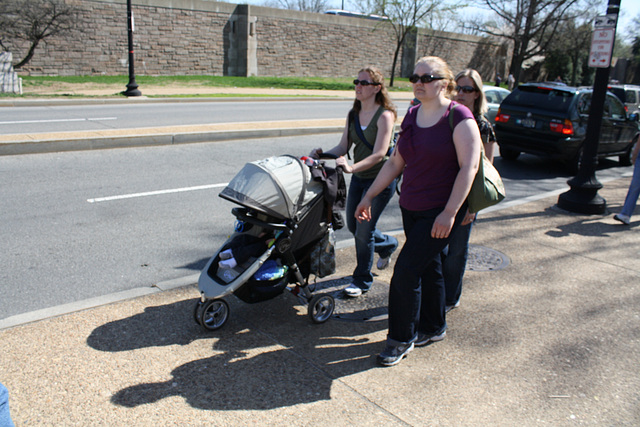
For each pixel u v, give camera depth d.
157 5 26.05
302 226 3.78
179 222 6.07
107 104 16.66
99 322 3.69
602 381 3.29
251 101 19.97
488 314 4.10
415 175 3.21
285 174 3.63
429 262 3.26
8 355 3.22
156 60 26.66
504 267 5.04
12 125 10.98
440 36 40.66
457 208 3.02
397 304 3.28
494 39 45.44
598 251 5.60
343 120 13.87
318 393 3.03
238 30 29.38
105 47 24.80
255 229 3.90
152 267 4.83
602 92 6.77
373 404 2.95
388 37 37.09
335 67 34.59
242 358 3.35
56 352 3.28
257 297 3.70
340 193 3.94
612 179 10.09
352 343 3.63
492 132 3.70
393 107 4.07
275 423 2.75
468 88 3.59
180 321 3.77
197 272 4.77
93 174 7.88
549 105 10.32
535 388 3.18
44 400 2.83
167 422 2.72
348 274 4.80
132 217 6.14
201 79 26.11
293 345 3.55
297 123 12.88
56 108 14.80
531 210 7.16
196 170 8.45
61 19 22.17
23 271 4.58
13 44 22.17
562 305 4.29
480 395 3.09
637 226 6.58
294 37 31.70
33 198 6.61
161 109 15.45
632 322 4.05
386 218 6.79
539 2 38.94
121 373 3.11
